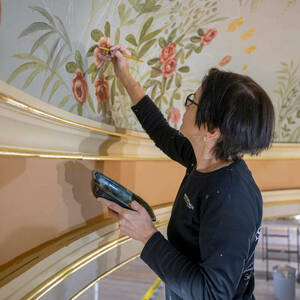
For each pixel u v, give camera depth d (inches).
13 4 26.4
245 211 28.5
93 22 38.8
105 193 33.2
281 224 220.2
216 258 26.7
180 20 53.6
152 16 48.6
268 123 30.0
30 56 29.6
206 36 61.1
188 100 35.5
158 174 61.4
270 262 185.6
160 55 55.0
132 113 55.3
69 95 37.3
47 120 29.6
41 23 30.3
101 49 42.2
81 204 41.2
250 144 29.9
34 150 29.9
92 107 43.0
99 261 45.2
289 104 82.0
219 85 29.9
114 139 45.7
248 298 33.0
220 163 32.3
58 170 35.7
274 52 71.1
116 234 48.0
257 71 73.2
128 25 45.9
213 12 57.4
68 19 34.3
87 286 42.4
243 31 64.6
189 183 33.5
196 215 31.5
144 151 56.7
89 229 41.8
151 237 31.1
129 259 53.3
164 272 29.4
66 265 36.6
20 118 26.0
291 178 89.3
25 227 30.7
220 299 26.4
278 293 144.3
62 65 35.1
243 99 29.0
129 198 34.6
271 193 84.3
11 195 28.5
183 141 45.0
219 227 27.7
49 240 34.9
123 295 146.4
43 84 32.4
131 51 49.1
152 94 58.1
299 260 185.0
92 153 42.0
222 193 29.1
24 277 29.1
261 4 61.0
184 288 27.9
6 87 23.2
